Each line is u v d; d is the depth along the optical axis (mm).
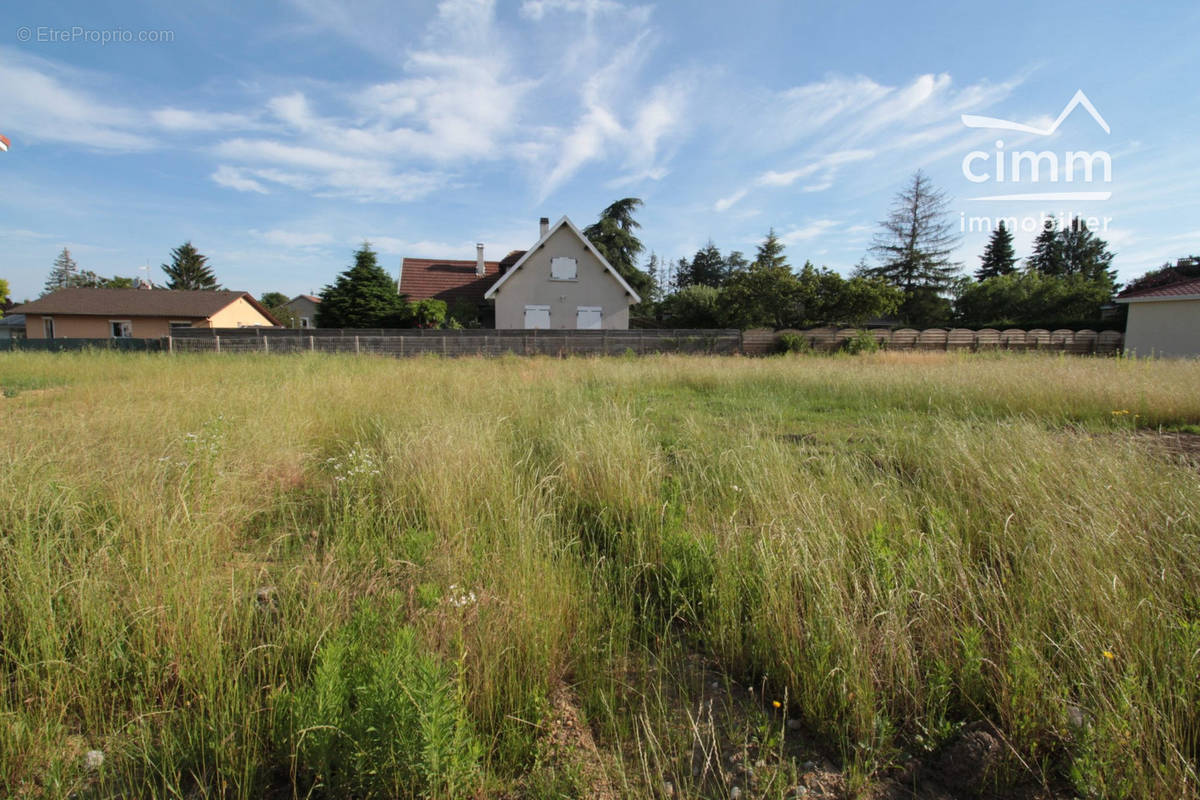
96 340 18844
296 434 5008
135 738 1658
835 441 5418
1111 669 1702
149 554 2352
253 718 1655
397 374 9930
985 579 2197
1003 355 17391
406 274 30188
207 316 31062
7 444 3623
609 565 2729
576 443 4227
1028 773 1550
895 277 47656
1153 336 20453
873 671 1788
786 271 27250
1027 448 3592
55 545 2424
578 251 26734
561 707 1865
